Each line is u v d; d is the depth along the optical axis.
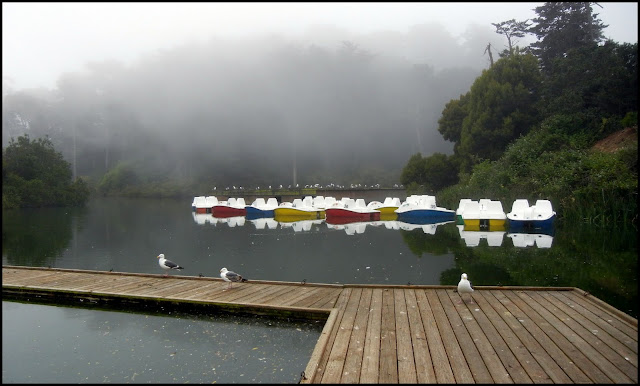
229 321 9.00
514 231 23.17
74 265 15.79
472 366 6.02
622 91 31.77
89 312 9.84
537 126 36.38
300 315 8.85
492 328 7.48
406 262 15.30
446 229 24.95
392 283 12.23
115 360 7.32
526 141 33.50
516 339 6.96
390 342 6.93
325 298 9.68
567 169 26.98
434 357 6.34
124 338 8.24
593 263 14.64
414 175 45.34
